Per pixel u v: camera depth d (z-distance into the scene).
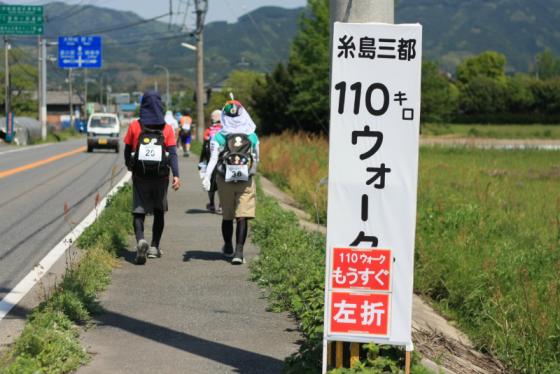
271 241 11.00
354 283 5.02
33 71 111.44
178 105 119.00
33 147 48.09
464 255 11.32
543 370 7.75
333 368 5.28
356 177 4.93
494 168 30.33
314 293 7.46
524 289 8.88
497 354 8.35
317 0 59.97
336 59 4.89
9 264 9.84
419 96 4.88
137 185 9.73
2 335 6.62
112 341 6.56
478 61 147.75
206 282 8.91
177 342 6.59
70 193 18.91
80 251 10.58
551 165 32.41
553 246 12.31
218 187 10.12
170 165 9.77
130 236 11.91
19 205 16.28
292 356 5.79
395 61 4.88
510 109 116.06
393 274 5.00
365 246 4.98
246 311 7.66
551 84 114.81
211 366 5.97
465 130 88.38
